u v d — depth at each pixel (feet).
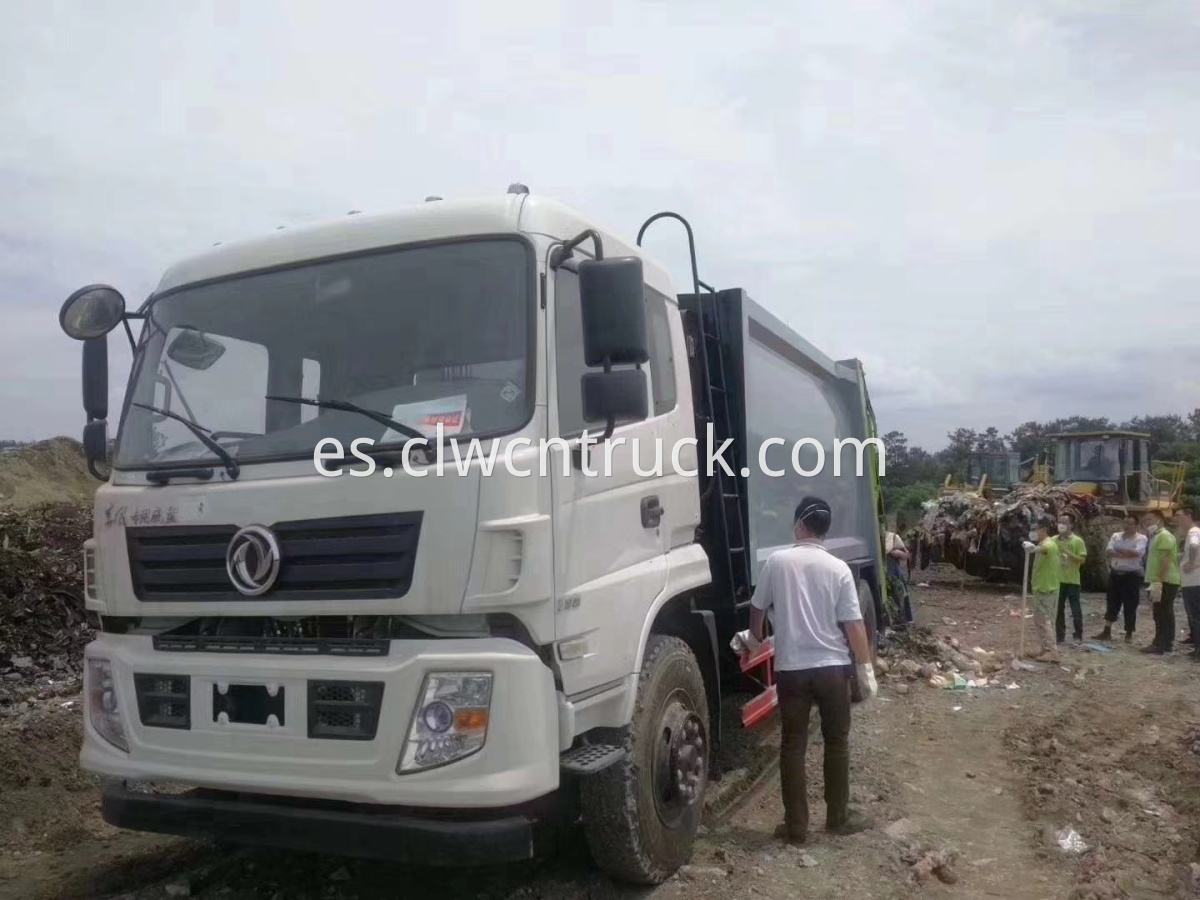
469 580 12.00
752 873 16.33
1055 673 34.45
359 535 12.48
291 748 12.50
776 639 18.47
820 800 20.53
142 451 14.51
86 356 15.51
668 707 15.84
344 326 13.93
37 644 30.04
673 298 17.83
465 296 13.41
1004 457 78.07
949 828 19.24
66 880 16.48
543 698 12.15
